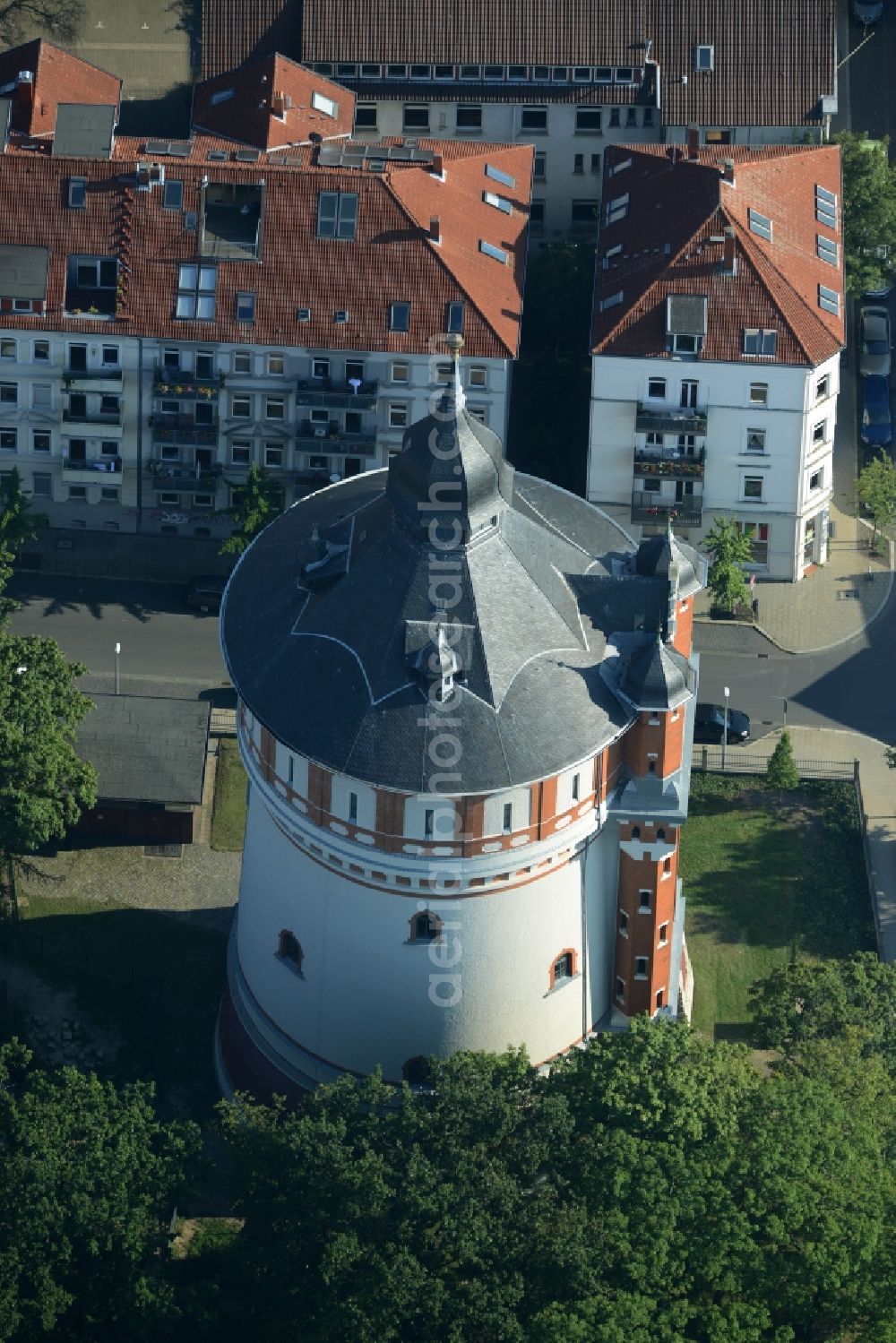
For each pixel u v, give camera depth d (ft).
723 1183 647.97
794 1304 636.89
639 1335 616.39
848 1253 637.30
